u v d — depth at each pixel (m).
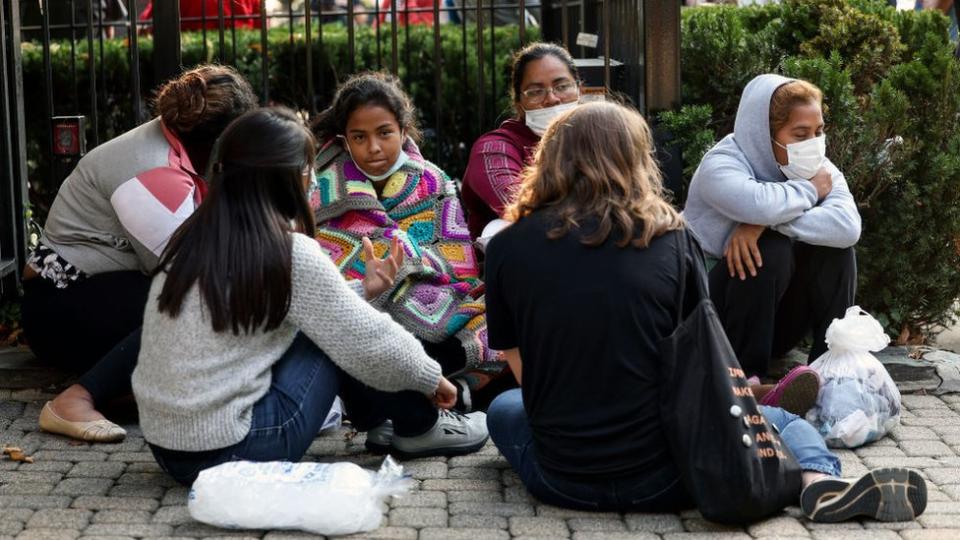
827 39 5.67
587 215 3.51
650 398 3.50
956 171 5.22
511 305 3.60
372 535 3.51
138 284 4.51
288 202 3.62
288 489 3.48
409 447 4.14
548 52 4.87
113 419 4.59
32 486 3.90
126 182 4.33
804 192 4.56
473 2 9.14
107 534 3.50
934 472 4.07
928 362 5.08
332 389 3.73
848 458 4.24
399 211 4.64
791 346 4.96
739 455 3.42
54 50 6.85
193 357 3.54
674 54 5.43
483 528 3.57
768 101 4.61
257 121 3.57
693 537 3.48
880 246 5.29
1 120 5.48
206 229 3.55
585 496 3.61
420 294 4.50
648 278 3.46
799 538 3.46
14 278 5.58
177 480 3.71
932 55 5.45
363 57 7.37
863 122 5.21
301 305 3.55
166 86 4.38
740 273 4.57
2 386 4.96
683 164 5.46
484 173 4.84
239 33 7.52
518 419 3.81
